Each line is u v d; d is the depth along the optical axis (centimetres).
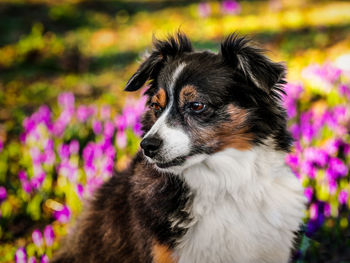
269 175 329
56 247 439
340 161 444
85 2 1477
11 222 488
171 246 319
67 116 594
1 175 554
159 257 321
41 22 1236
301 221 341
